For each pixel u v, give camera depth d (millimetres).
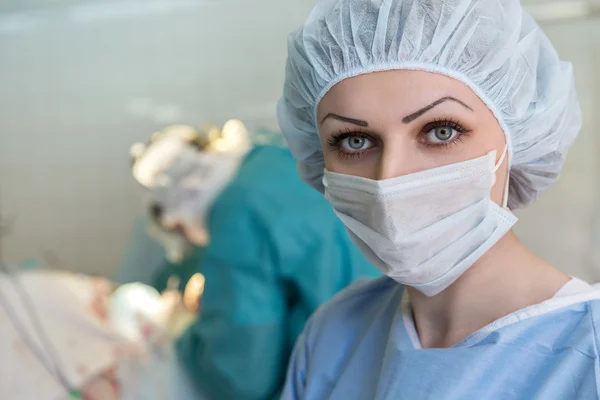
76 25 2738
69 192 2779
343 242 1430
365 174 682
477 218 668
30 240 2832
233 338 1401
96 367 1600
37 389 1496
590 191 2037
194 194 1773
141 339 1716
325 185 739
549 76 737
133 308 1795
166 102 2648
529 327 630
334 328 856
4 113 2846
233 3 2557
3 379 1460
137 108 2684
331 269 1392
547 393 579
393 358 707
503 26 681
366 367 778
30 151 2820
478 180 656
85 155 2754
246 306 1390
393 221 660
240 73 2561
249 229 1387
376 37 659
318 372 831
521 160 780
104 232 2736
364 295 881
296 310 1430
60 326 1615
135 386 1641
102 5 2697
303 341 895
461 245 673
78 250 2770
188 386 1628
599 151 2021
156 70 2654
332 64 690
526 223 2123
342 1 720
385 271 710
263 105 2537
